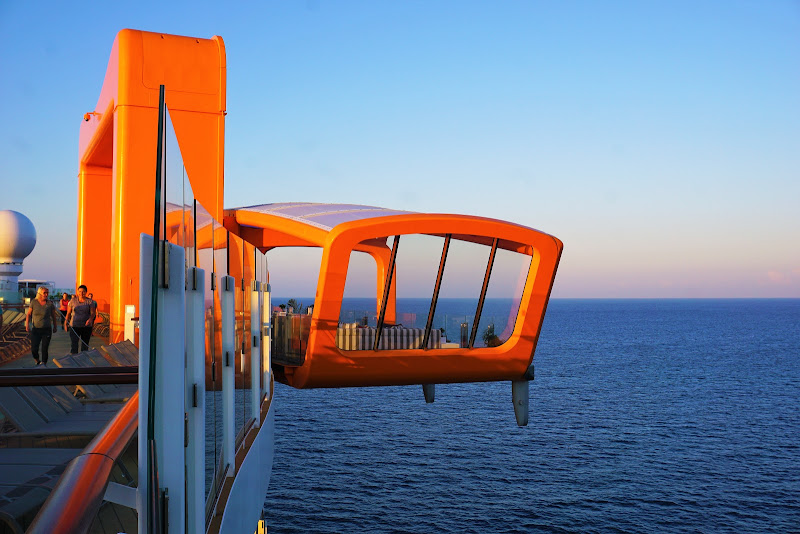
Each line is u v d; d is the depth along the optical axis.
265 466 8.87
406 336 16.58
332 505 47.88
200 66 15.86
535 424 74.75
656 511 47.94
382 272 16.59
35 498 2.70
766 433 70.25
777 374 113.56
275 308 19.19
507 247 17.20
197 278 3.13
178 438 2.37
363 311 16.41
